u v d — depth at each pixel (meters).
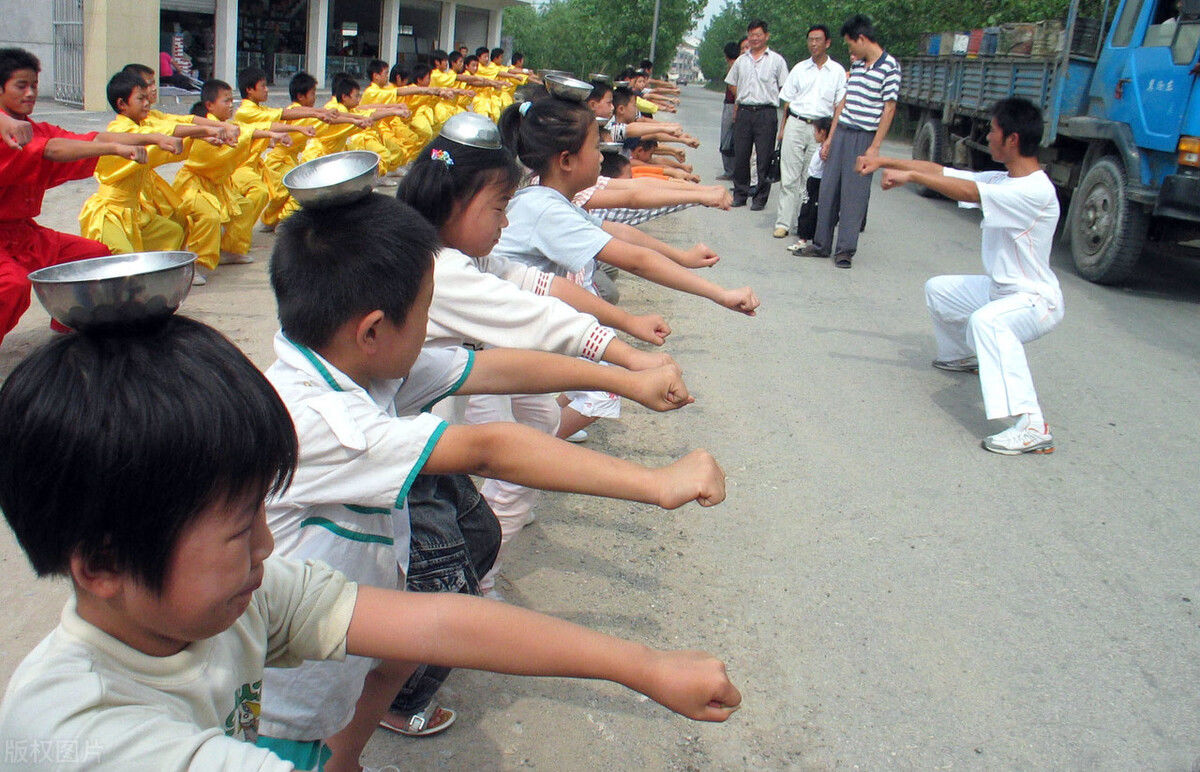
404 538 1.89
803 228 8.97
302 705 1.62
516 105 3.26
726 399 5.12
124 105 5.68
